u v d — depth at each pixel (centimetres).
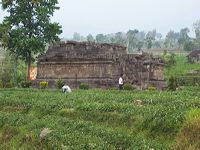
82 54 7419
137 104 3406
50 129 2744
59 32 8138
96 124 2909
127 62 7381
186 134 2209
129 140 2328
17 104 3931
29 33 8019
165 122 2445
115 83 6994
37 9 7894
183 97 3647
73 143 2383
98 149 2228
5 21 7919
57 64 7669
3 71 10325
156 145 2222
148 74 7394
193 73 12562
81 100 3806
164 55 16100
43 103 3725
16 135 2884
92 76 7256
